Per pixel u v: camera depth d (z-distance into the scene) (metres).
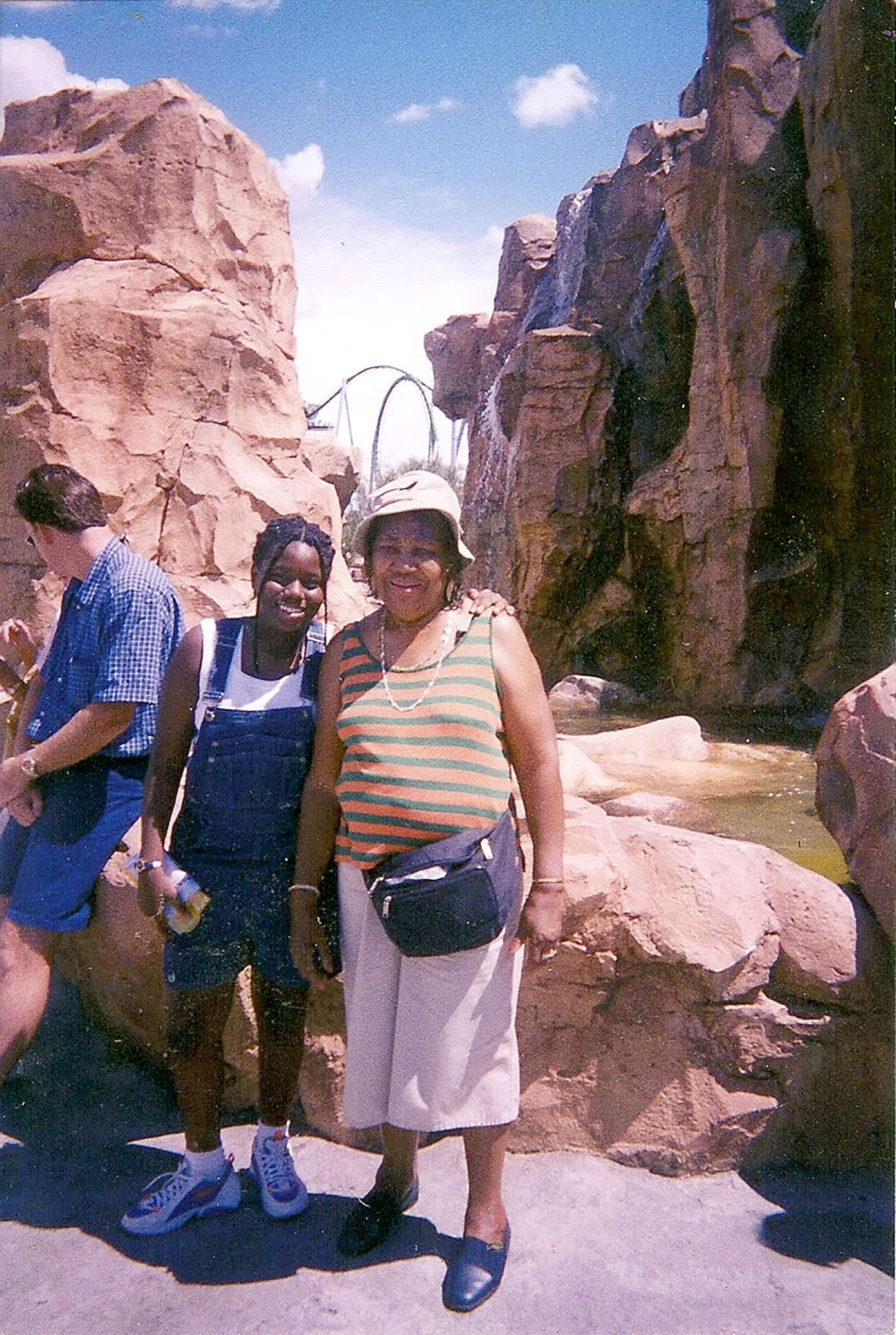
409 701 1.97
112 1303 1.98
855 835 2.56
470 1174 2.06
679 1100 2.40
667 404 14.36
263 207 4.81
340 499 10.38
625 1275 2.06
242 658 2.12
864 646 11.02
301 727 2.11
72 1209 2.27
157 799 2.12
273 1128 2.26
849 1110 2.47
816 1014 2.42
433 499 1.97
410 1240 2.16
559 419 14.41
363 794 1.97
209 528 4.21
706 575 12.12
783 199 10.77
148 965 2.55
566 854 2.48
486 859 1.92
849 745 2.60
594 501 14.34
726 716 10.14
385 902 1.92
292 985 2.17
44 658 2.58
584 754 5.72
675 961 2.38
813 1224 2.24
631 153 15.53
